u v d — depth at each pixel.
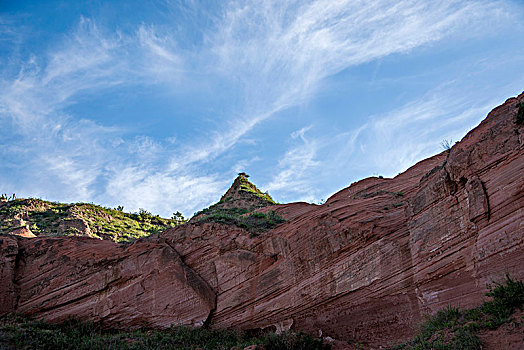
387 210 18.19
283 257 19.05
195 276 19.89
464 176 14.13
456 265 13.44
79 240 21.86
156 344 16.72
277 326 17.78
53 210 44.50
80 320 19.02
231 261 20.17
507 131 13.23
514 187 12.04
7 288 19.84
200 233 21.59
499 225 12.19
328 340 16.06
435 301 13.73
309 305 17.36
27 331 16.52
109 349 15.87
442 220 14.59
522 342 9.50
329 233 17.97
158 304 19.22
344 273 16.88
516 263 11.33
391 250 15.93
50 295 19.91
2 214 41.56
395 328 14.76
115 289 19.80
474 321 11.29
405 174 28.16
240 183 43.34
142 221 48.50
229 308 19.03
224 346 16.84
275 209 31.59
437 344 11.33
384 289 15.57
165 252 20.61
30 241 21.88
